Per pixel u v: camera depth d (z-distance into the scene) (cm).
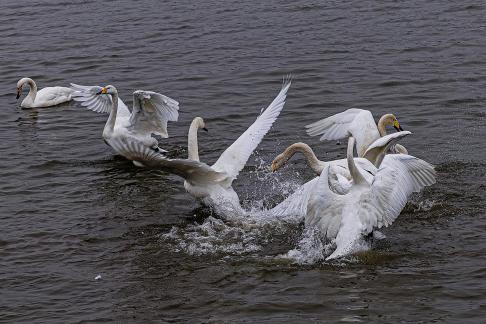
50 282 1288
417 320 1124
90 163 1850
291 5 3188
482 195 1545
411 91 2211
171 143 1959
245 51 2666
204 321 1153
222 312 1174
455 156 1750
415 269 1270
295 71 2436
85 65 2645
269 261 1329
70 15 3256
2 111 2323
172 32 2934
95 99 2084
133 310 1192
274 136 1950
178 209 1569
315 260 1322
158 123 1925
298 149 1576
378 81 2306
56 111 2305
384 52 2562
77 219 1532
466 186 1590
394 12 2995
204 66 2541
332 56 2556
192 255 1366
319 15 3025
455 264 1280
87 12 3288
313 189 1354
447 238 1375
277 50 2652
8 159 1888
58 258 1372
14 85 2538
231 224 1476
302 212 1434
